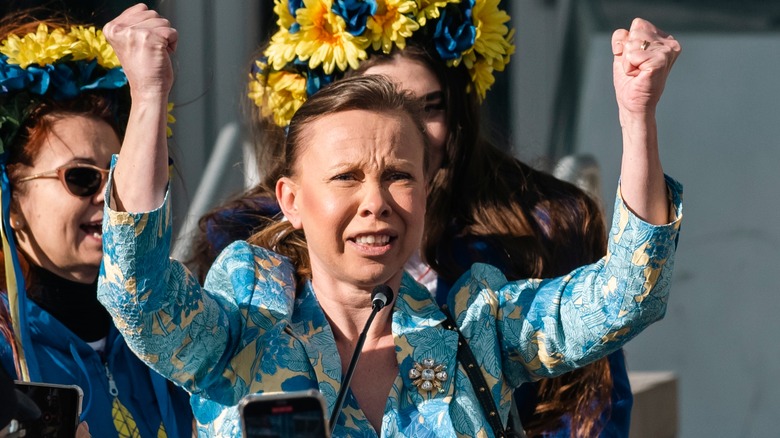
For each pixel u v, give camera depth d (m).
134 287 8.55
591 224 13.05
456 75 13.11
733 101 24.62
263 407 7.46
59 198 11.58
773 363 22.20
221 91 25.59
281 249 10.38
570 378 12.07
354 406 9.16
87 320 11.91
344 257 9.24
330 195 9.18
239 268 9.73
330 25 13.14
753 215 23.53
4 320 11.34
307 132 9.45
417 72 12.90
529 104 26.72
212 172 22.17
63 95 11.80
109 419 11.54
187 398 12.19
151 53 8.57
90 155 11.71
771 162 23.95
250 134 15.34
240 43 25.70
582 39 26.80
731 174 23.95
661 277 8.95
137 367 12.01
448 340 9.44
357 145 9.17
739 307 22.64
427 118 12.90
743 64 24.94
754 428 21.91
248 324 9.38
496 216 12.84
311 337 9.38
